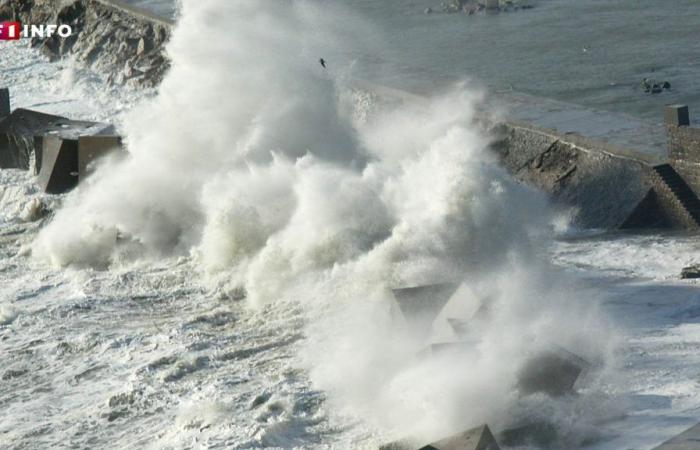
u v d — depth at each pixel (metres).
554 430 35.81
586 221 63.69
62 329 51.91
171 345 48.56
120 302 55.09
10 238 66.56
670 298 47.75
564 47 135.62
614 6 158.50
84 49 108.75
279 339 48.09
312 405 40.88
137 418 42.06
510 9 158.88
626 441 34.88
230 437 38.91
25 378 47.03
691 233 59.88
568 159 67.62
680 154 61.81
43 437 41.38
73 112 93.81
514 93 80.62
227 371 45.25
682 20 146.12
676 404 36.91
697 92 113.38
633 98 113.50
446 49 136.88
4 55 114.00
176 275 57.88
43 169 73.25
